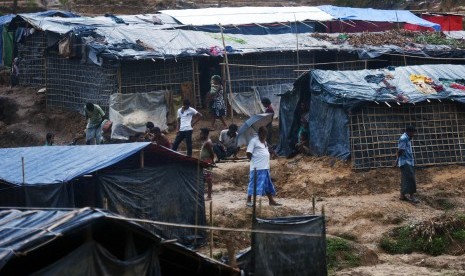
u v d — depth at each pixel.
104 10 92.00
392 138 44.47
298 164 45.72
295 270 25.36
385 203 40.06
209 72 57.88
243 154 48.72
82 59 56.22
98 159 32.94
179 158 34.31
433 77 47.22
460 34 68.62
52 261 20.42
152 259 21.47
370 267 34.12
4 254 18.66
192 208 34.97
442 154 45.41
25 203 31.39
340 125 44.66
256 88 58.16
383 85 45.72
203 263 22.78
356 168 43.66
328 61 61.50
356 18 70.88
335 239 35.66
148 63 54.59
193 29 64.50
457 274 33.06
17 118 60.06
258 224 24.53
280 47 58.91
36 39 64.00
